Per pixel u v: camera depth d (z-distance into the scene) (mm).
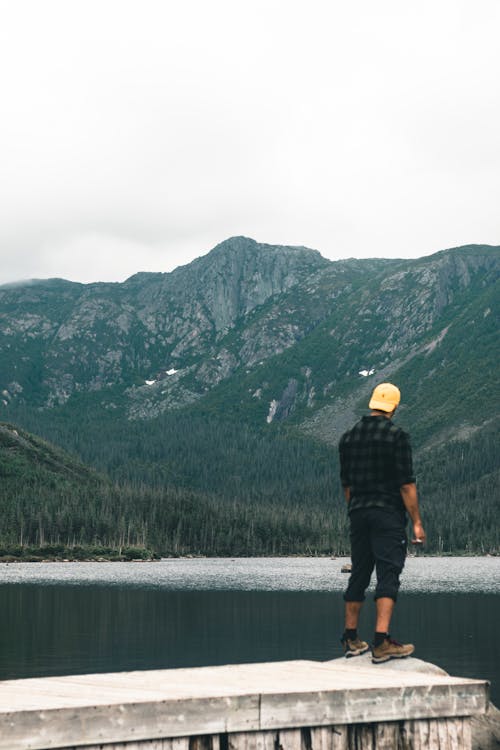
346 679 11555
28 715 8984
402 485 13430
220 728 9883
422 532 13547
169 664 48156
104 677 11961
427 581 174375
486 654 51125
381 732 10734
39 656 51969
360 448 13656
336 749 10484
